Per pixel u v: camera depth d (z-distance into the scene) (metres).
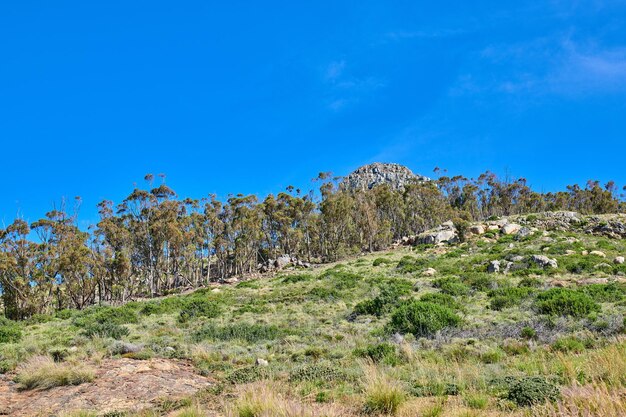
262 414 6.98
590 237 41.31
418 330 15.18
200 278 65.50
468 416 6.48
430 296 20.44
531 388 7.20
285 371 11.22
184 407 8.84
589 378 7.52
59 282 44.19
